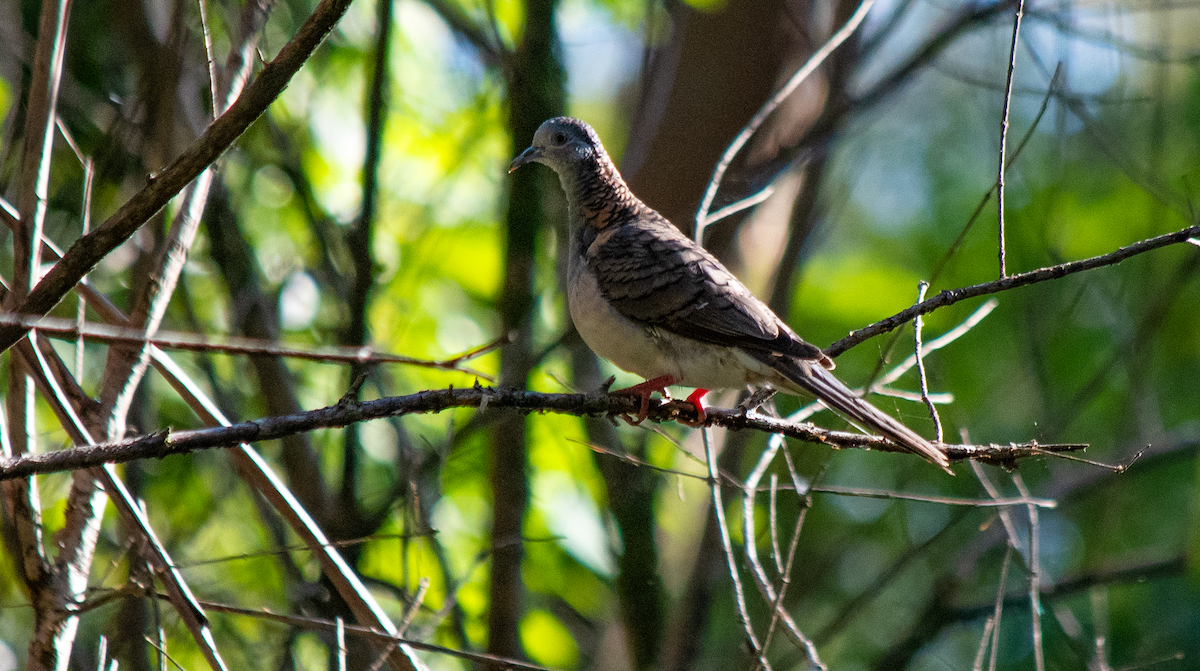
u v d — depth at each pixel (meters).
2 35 10.60
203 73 11.56
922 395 7.36
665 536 13.43
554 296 12.72
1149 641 13.98
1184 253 14.61
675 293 8.25
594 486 11.97
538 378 12.02
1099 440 15.06
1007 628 14.49
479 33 13.02
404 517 9.02
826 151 12.62
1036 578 8.59
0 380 10.53
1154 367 15.45
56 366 6.99
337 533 9.86
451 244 13.27
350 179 12.94
